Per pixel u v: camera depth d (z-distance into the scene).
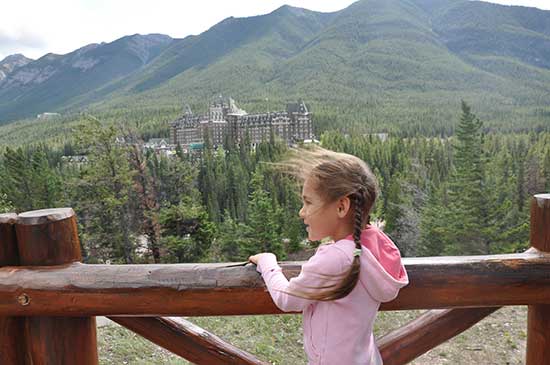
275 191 38.81
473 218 27.39
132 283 1.70
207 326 5.52
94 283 1.70
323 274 1.34
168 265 1.74
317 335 1.42
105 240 25.75
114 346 4.86
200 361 1.90
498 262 1.75
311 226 1.45
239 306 1.70
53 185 44.84
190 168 27.86
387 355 1.87
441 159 69.94
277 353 4.84
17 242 1.78
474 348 4.83
